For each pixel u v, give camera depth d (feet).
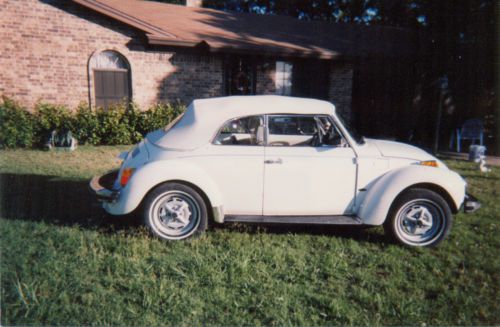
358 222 13.29
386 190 13.09
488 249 13.21
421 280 10.92
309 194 13.53
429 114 46.34
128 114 34.27
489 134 41.91
